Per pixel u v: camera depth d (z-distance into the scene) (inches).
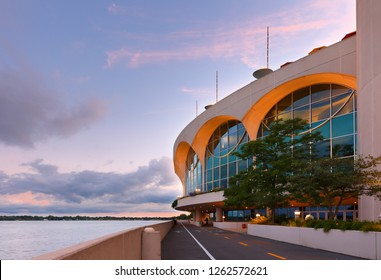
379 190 699.4
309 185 768.3
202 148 2320.4
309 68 1347.2
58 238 3907.5
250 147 1202.0
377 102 796.0
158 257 417.1
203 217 3540.8
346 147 1236.5
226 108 1887.3
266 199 1114.1
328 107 1348.4
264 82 1592.0
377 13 827.4
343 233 592.1
